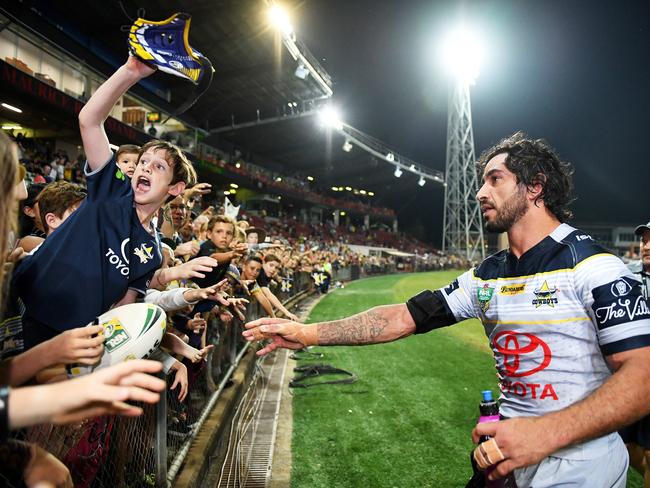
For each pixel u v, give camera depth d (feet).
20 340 4.61
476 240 148.56
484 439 4.75
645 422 6.48
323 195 170.09
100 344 3.54
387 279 96.89
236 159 110.73
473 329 29.89
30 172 33.68
